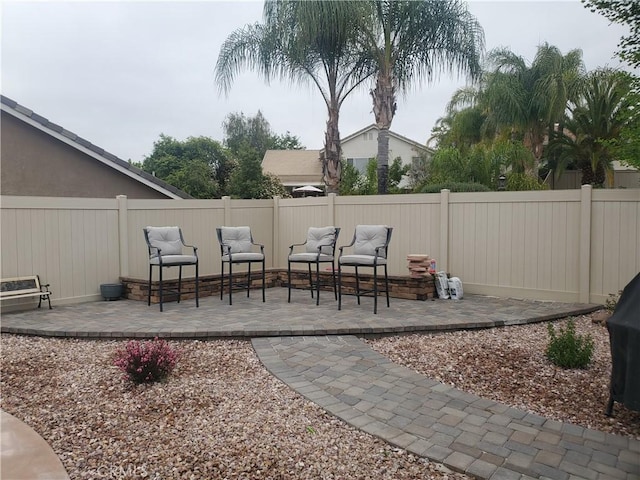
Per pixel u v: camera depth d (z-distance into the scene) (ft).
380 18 30.83
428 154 70.18
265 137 127.34
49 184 28.55
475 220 24.00
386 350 15.20
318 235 23.15
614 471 7.97
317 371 13.00
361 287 24.70
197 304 21.27
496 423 9.82
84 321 18.20
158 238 22.22
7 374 12.97
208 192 68.23
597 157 48.62
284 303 22.26
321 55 32.09
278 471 7.97
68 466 8.11
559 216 21.67
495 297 23.41
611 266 20.47
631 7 17.69
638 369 9.16
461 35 30.63
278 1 31.24
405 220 26.00
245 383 12.20
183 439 9.11
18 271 20.71
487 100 50.67
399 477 7.85
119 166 31.07
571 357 13.15
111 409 10.54
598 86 47.01
